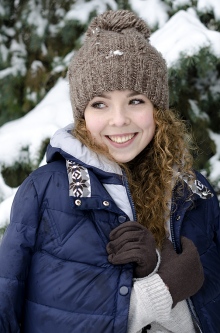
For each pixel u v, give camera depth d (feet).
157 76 4.25
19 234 3.98
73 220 4.00
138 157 4.66
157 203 4.38
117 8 7.66
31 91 8.08
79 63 4.23
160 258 4.07
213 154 7.66
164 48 6.61
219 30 7.28
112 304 3.82
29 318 3.98
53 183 4.11
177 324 4.22
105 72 4.07
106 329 3.78
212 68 6.54
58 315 3.86
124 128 4.15
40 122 7.27
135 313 3.80
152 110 4.32
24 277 4.00
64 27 7.80
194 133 7.50
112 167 4.21
